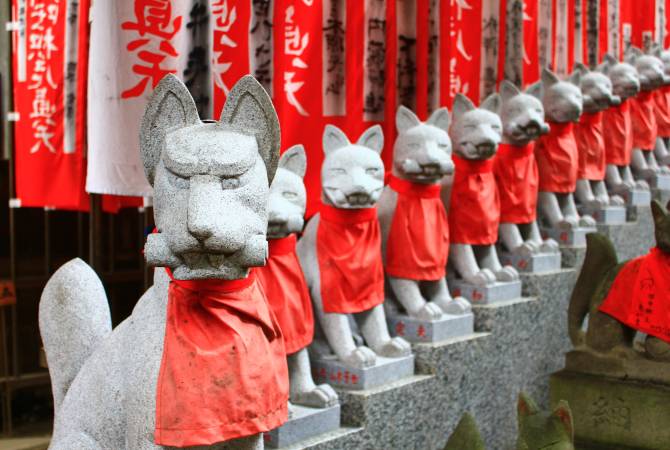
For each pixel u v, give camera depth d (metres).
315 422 2.64
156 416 1.58
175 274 1.59
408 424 3.00
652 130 5.52
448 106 4.09
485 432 3.48
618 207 4.85
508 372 3.63
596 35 5.71
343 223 2.93
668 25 6.76
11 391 3.97
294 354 2.73
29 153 2.89
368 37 3.61
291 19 3.16
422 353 3.16
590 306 3.38
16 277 3.74
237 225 1.53
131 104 2.69
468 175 3.67
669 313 3.07
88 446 1.69
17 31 2.89
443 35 4.04
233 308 1.67
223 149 1.59
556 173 4.35
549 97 4.30
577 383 3.30
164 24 2.74
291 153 2.63
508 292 3.76
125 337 1.73
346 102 3.49
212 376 1.59
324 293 2.91
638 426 3.14
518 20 4.62
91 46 2.62
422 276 3.27
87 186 2.64
